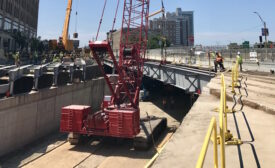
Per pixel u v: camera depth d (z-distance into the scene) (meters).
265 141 6.12
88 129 22.25
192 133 6.62
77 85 36.72
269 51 34.31
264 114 8.88
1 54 52.53
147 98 54.62
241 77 19.94
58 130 29.83
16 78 23.53
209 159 5.05
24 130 23.81
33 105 25.25
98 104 46.09
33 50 76.81
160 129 27.72
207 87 14.11
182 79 25.88
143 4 33.62
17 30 80.94
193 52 51.44
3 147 20.92
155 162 4.85
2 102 20.66
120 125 21.16
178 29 169.50
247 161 5.00
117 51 80.44
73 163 19.06
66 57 52.31
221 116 4.02
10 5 78.62
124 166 18.20
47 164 18.89
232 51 43.53
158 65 32.25
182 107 46.56
